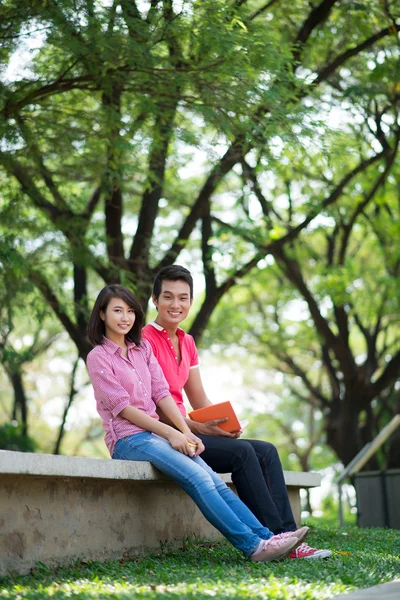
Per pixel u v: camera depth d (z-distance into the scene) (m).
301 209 13.86
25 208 10.36
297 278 14.88
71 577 4.09
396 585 3.97
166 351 5.46
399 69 10.21
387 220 15.21
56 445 18.47
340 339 15.24
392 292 15.67
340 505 11.00
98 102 9.01
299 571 4.25
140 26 7.36
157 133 8.52
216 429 5.13
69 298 10.78
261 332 21.23
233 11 7.60
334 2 9.80
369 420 17.95
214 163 8.58
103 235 11.27
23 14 7.23
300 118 7.69
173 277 5.48
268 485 5.12
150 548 5.18
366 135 11.74
